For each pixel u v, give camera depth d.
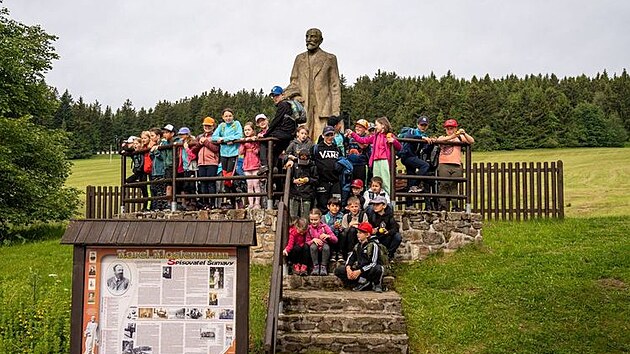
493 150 64.19
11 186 24.48
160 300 6.88
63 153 27.70
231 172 12.94
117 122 84.81
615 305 9.88
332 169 12.00
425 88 74.56
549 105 66.19
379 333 9.41
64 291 11.15
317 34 14.82
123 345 6.84
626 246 12.66
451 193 13.23
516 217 17.42
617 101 76.50
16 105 26.72
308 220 11.69
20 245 18.47
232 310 6.87
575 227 15.17
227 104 77.88
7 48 25.48
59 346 8.98
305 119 12.87
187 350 6.84
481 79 76.88
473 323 9.62
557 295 10.27
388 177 12.30
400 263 12.16
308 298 9.93
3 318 9.24
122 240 6.79
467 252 12.57
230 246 6.82
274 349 8.31
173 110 83.06
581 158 50.31
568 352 8.69
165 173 13.67
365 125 13.05
